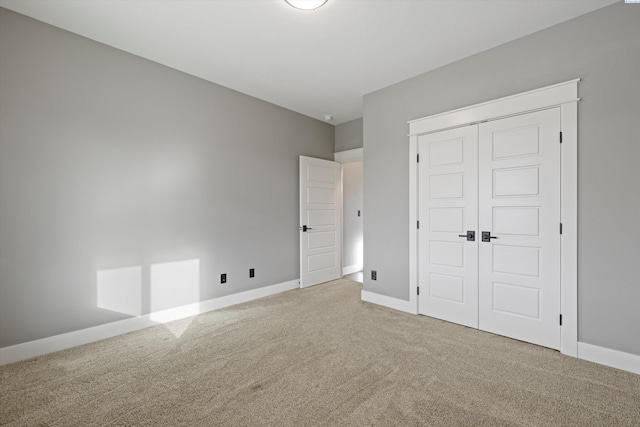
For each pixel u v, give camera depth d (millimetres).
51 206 2408
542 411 1672
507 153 2670
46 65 2383
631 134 2082
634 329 2074
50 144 2402
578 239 2289
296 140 4477
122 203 2785
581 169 2275
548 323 2447
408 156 3381
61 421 1607
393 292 3520
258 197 3957
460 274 2980
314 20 2350
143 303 2920
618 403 1739
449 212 3059
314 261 4629
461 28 2457
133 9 2211
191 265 3281
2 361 2195
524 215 2574
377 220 3682
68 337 2477
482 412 1667
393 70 3188
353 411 1680
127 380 1997
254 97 3908
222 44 2693
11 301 2240
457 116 2969
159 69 3039
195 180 3322
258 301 3793
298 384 1946
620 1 2119
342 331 2822
